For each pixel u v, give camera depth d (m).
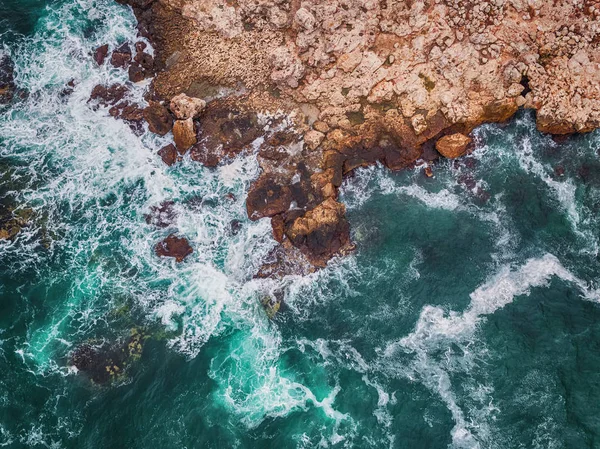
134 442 29.83
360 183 37.41
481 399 30.81
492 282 34.22
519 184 36.94
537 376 31.11
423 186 37.25
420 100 36.91
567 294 33.62
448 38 37.06
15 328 32.56
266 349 33.03
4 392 30.61
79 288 34.09
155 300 34.09
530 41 36.69
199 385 31.70
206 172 37.56
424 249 35.47
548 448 29.06
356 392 31.53
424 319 33.44
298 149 37.47
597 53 36.34
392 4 37.22
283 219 36.06
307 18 36.75
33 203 36.19
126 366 32.03
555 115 36.38
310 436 30.30
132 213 36.44
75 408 30.48
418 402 31.00
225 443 30.03
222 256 35.53
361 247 35.59
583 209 36.03
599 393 30.25
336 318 33.81
